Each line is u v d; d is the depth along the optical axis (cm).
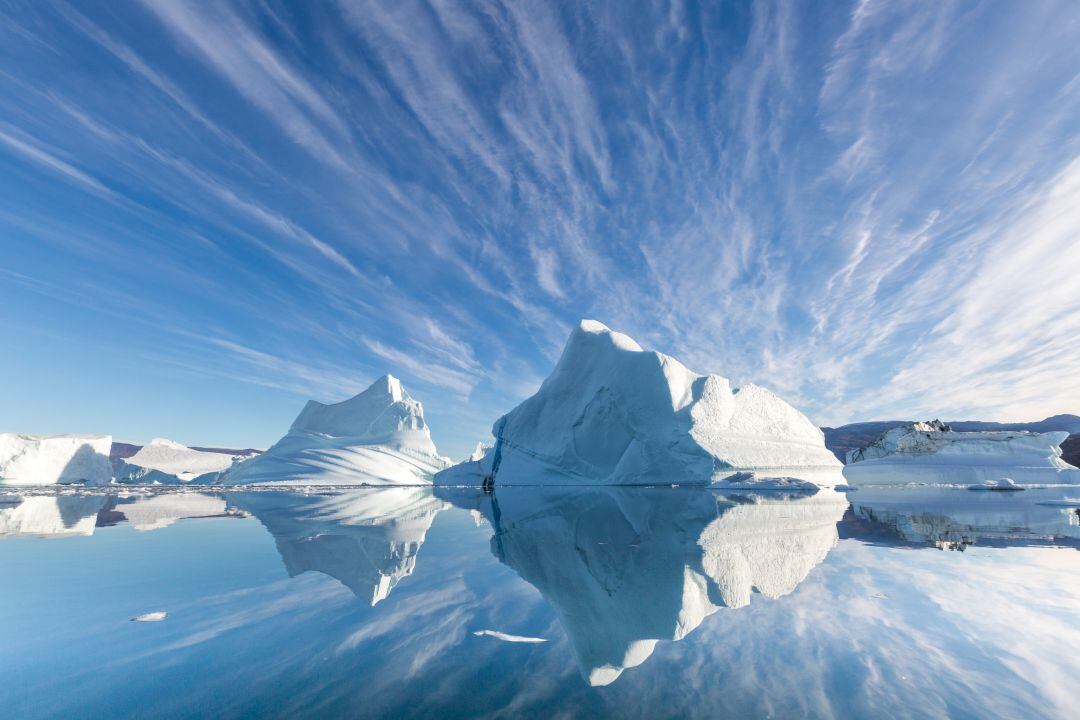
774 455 3259
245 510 1503
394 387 5116
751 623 386
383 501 2036
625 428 3928
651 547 759
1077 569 577
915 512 1370
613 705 246
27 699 249
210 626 374
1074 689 265
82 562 637
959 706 245
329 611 415
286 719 229
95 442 4616
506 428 4778
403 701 250
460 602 445
